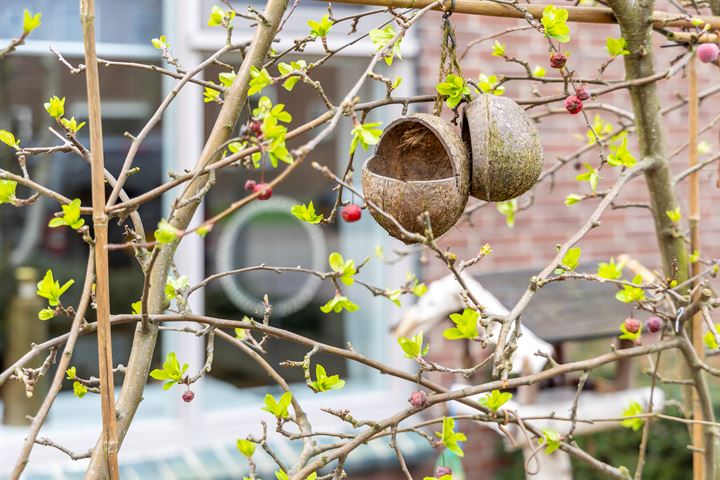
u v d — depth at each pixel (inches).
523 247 269.0
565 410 168.9
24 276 255.9
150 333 95.7
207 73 242.4
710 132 286.2
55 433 241.1
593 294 174.2
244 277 266.4
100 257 80.7
